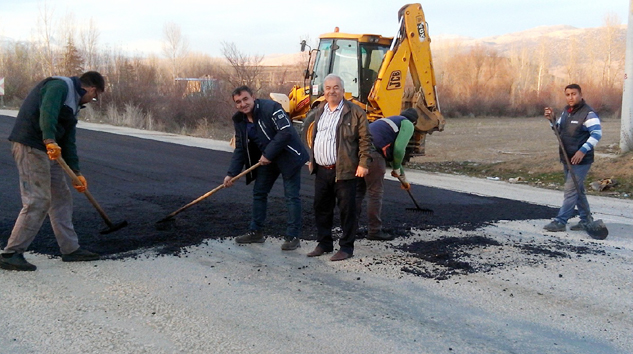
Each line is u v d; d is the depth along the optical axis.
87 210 7.20
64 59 36.78
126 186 8.99
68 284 4.68
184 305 4.36
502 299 4.68
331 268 5.36
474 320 4.27
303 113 14.41
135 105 24.47
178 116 23.80
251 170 5.83
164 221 6.33
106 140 15.20
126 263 5.26
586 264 5.67
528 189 10.94
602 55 61.09
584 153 6.72
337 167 5.49
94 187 8.79
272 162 5.95
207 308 4.32
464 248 6.11
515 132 25.69
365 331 4.02
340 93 5.57
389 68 12.41
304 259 5.61
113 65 36.66
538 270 5.44
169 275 4.99
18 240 4.88
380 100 12.38
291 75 28.08
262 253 5.75
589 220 6.84
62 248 5.20
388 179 11.22
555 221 7.06
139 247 5.74
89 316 4.11
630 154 12.58
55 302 4.32
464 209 8.23
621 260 5.84
